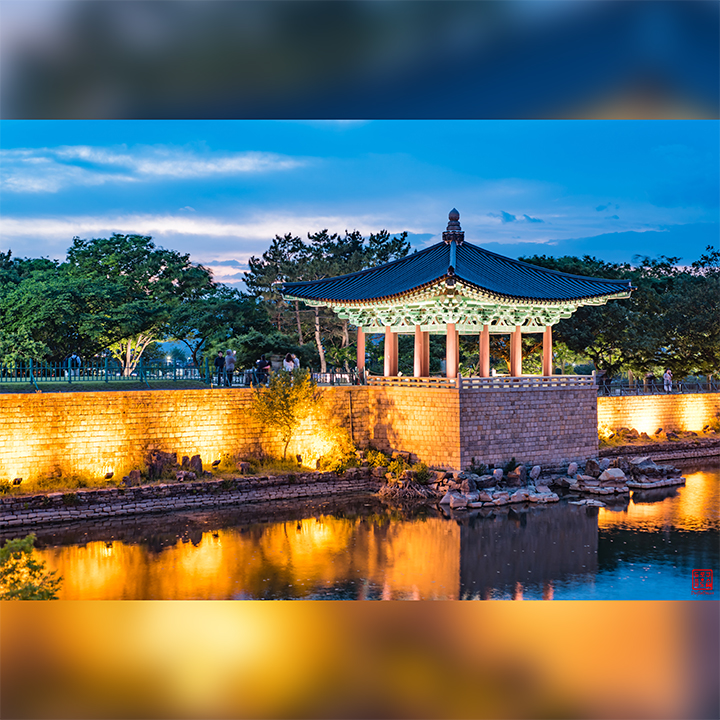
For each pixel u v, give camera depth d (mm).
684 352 81000
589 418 58156
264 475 50406
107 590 32656
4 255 82812
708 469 63062
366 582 34406
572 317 79688
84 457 46594
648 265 91938
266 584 33938
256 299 89812
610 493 52969
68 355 68312
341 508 48250
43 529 41844
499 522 45125
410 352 86938
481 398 52906
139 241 82000
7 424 44281
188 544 39906
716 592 33125
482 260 59750
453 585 34031
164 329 75625
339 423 56375
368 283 60375
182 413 50188
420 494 50656
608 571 36094
